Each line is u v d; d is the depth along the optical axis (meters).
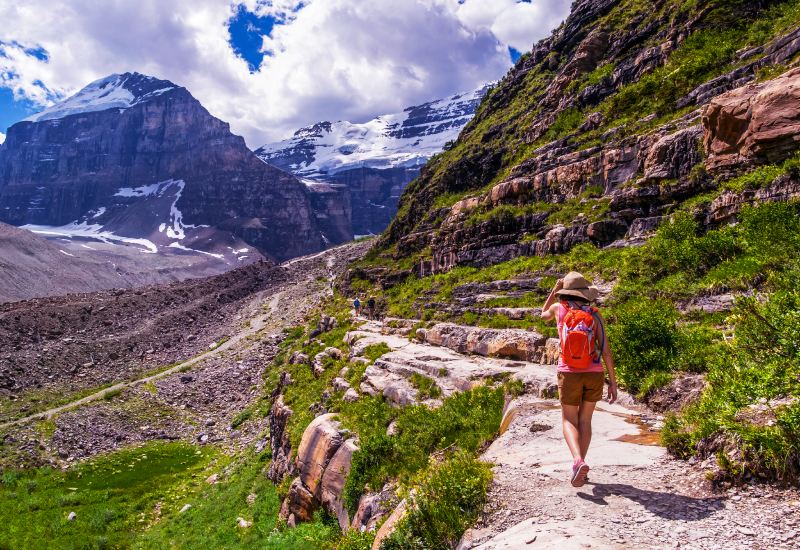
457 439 11.42
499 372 14.96
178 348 107.56
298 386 31.94
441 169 74.81
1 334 103.19
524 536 4.76
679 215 19.23
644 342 10.88
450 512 6.12
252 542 19.41
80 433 54.25
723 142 19.83
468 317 25.84
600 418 8.95
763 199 15.91
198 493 33.28
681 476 5.66
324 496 16.38
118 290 164.25
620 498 5.33
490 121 67.88
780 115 16.97
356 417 18.00
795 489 4.75
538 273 26.70
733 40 27.48
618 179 28.41
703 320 12.38
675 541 4.27
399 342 27.59
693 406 7.21
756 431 5.27
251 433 47.69
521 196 37.91
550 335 17.72
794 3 26.00
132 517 31.22
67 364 90.94
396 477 12.35
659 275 17.45
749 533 4.23
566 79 46.28
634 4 45.00
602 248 25.66
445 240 47.47
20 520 31.12
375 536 8.89
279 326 107.94
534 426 9.06
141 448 50.50
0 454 47.03
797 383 5.68
